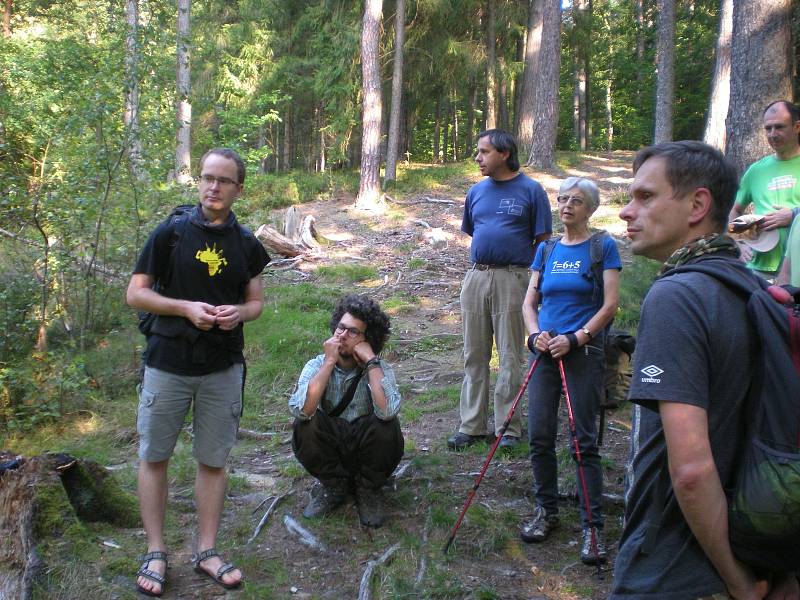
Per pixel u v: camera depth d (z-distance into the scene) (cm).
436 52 1970
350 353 365
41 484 332
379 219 1520
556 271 365
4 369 540
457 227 1402
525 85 2080
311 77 2103
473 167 1975
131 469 452
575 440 335
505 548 346
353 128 2216
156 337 309
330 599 307
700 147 168
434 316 840
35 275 634
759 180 408
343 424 363
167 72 716
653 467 168
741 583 153
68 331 667
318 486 386
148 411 308
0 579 310
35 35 1542
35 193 611
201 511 322
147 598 298
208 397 314
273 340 702
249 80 2025
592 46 2314
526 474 426
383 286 980
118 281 700
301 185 1886
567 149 3503
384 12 1939
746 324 155
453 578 315
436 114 2692
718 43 1562
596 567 329
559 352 339
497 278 466
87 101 653
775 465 145
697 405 150
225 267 308
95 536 341
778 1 639
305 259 1146
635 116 3133
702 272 159
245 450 487
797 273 317
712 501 147
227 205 308
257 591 307
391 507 385
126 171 665
